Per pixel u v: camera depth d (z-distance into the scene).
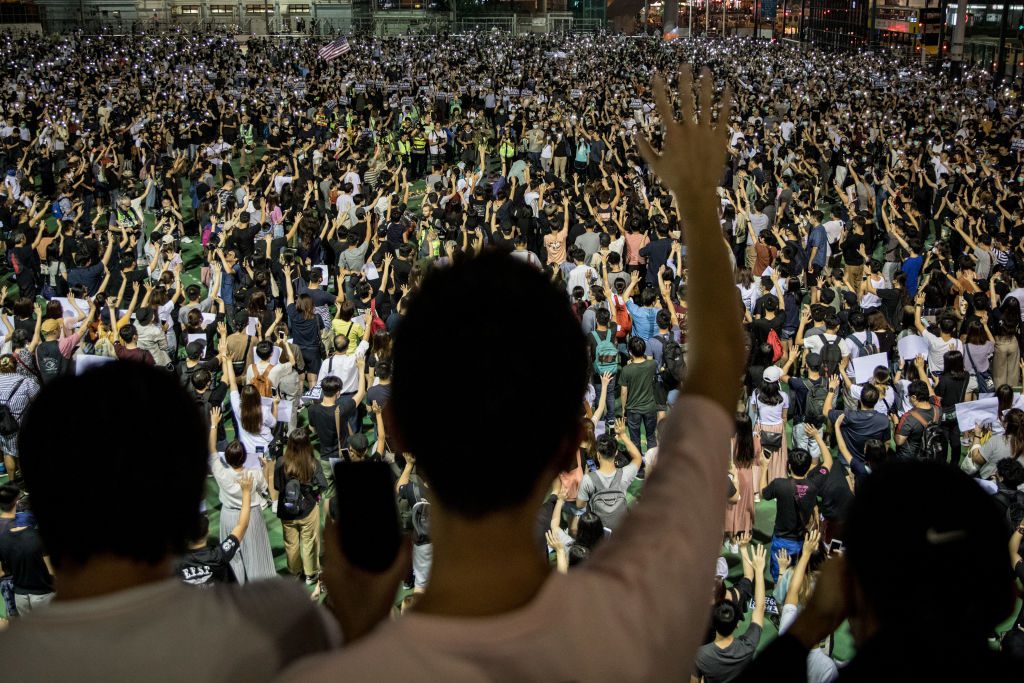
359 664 0.87
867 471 9.62
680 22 100.00
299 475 8.94
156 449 1.17
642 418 11.61
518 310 0.97
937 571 1.29
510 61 58.56
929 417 9.91
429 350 0.96
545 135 30.00
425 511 7.95
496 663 0.88
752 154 26.64
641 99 37.41
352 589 1.27
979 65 56.25
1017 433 9.62
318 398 10.80
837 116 34.62
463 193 22.11
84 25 77.38
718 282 1.19
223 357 11.13
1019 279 15.04
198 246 22.19
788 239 18.23
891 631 1.30
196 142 30.09
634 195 20.75
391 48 64.56
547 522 8.15
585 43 72.06
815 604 1.44
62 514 1.14
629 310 13.34
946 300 14.66
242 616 1.17
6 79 45.75
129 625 1.12
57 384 1.20
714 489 1.04
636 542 0.99
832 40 79.69
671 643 0.94
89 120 31.83
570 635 0.91
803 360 11.99
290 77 45.66
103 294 13.36
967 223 18.41
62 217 21.36
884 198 23.05
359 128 33.47
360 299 13.91
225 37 70.62
